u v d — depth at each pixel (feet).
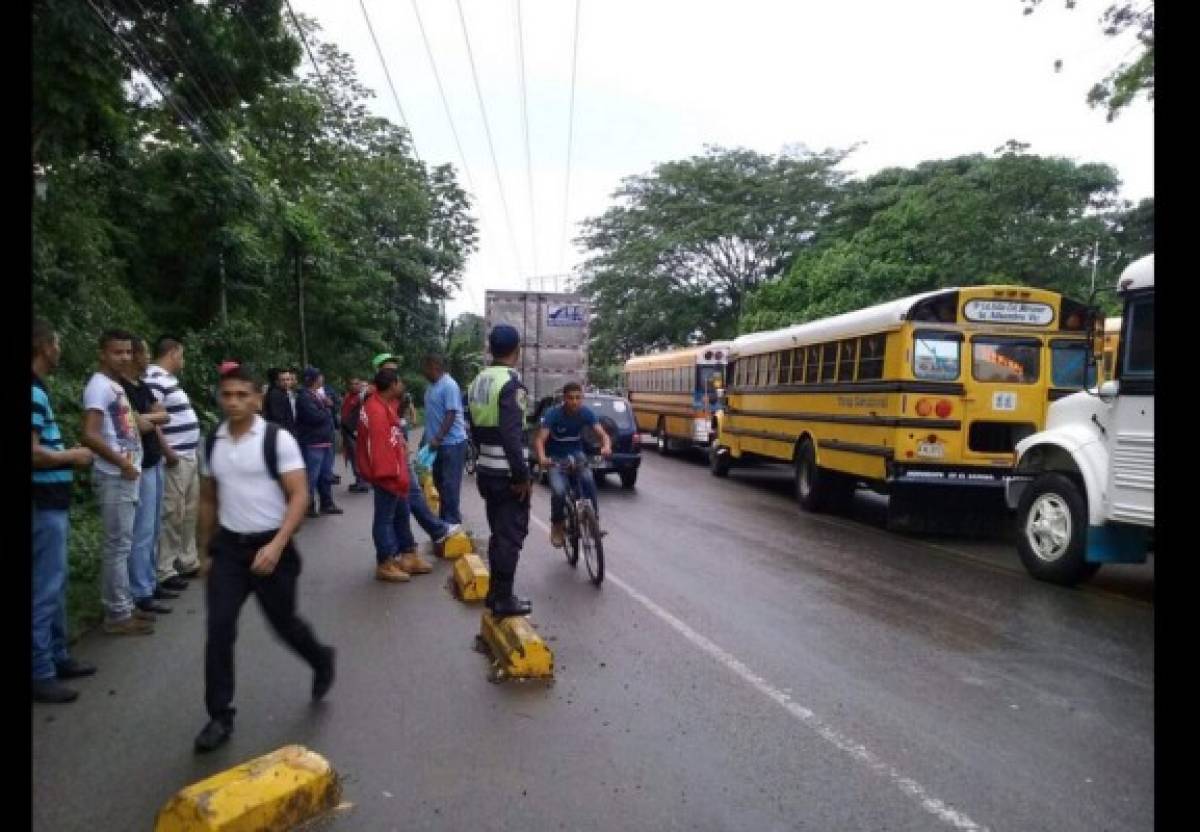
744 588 27.50
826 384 44.86
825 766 14.66
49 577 17.01
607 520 41.45
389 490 27.45
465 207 127.95
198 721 16.22
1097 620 24.61
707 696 17.81
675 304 138.92
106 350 20.40
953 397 37.22
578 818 12.78
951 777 14.35
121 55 33.73
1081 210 79.82
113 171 48.21
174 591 25.13
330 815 12.78
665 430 83.71
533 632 19.29
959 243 79.00
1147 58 38.34
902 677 19.31
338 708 16.89
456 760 14.65
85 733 15.61
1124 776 14.51
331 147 82.43
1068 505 28.63
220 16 41.27
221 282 57.00
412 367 119.85
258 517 15.72
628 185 148.97
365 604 24.81
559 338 72.08
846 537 38.09
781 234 131.34
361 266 88.33
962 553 35.04
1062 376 37.91
